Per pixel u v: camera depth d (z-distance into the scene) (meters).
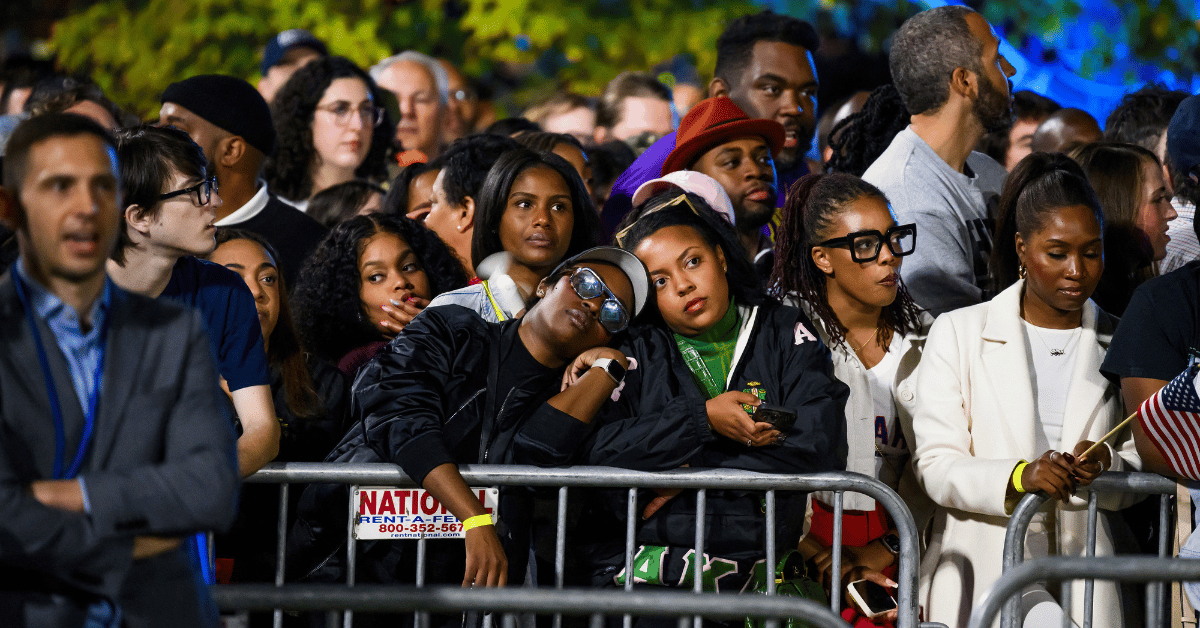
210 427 5.55
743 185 11.71
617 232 9.50
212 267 7.90
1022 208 9.17
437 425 7.88
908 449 9.53
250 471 7.50
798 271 9.61
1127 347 8.47
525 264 9.74
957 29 11.27
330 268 10.66
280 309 9.45
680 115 23.47
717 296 8.48
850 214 9.27
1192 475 8.07
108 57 23.05
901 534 8.05
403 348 8.14
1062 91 21.77
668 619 8.12
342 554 8.36
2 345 5.32
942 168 11.12
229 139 12.11
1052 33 21.78
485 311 9.30
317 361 9.87
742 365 8.59
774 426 7.95
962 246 10.86
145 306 5.64
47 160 5.27
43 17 26.84
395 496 8.10
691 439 8.01
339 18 22.72
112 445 5.43
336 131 15.58
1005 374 9.05
